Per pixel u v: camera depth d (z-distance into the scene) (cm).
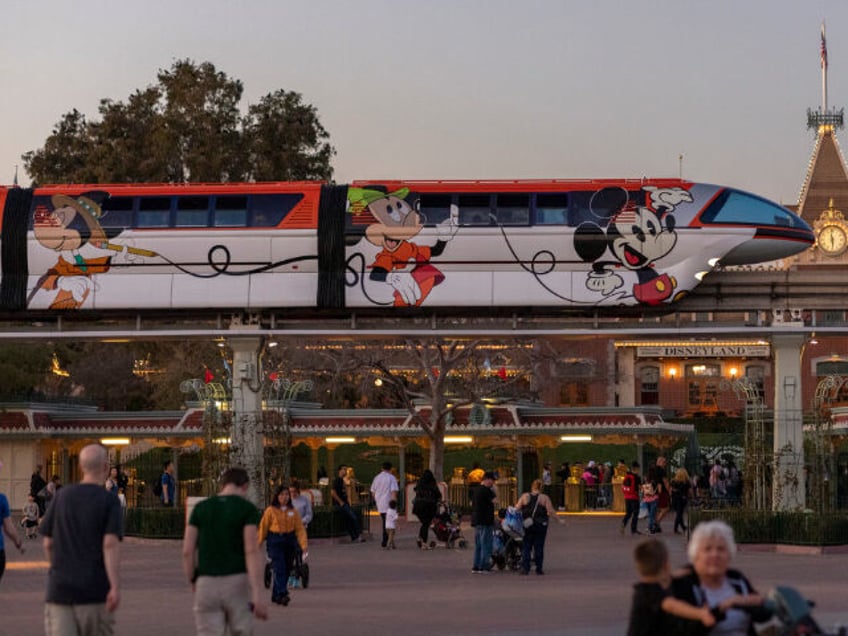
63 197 3425
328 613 1970
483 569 2647
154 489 4606
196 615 1268
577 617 1891
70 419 5544
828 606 1967
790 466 3331
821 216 8975
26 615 1961
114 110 7412
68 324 3578
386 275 3347
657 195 3347
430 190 3372
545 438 5475
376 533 4019
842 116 9456
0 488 5481
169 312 3450
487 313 3431
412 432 5419
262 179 7250
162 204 3406
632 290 3319
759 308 3444
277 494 2083
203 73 7412
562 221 3328
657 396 8956
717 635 972
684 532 3784
